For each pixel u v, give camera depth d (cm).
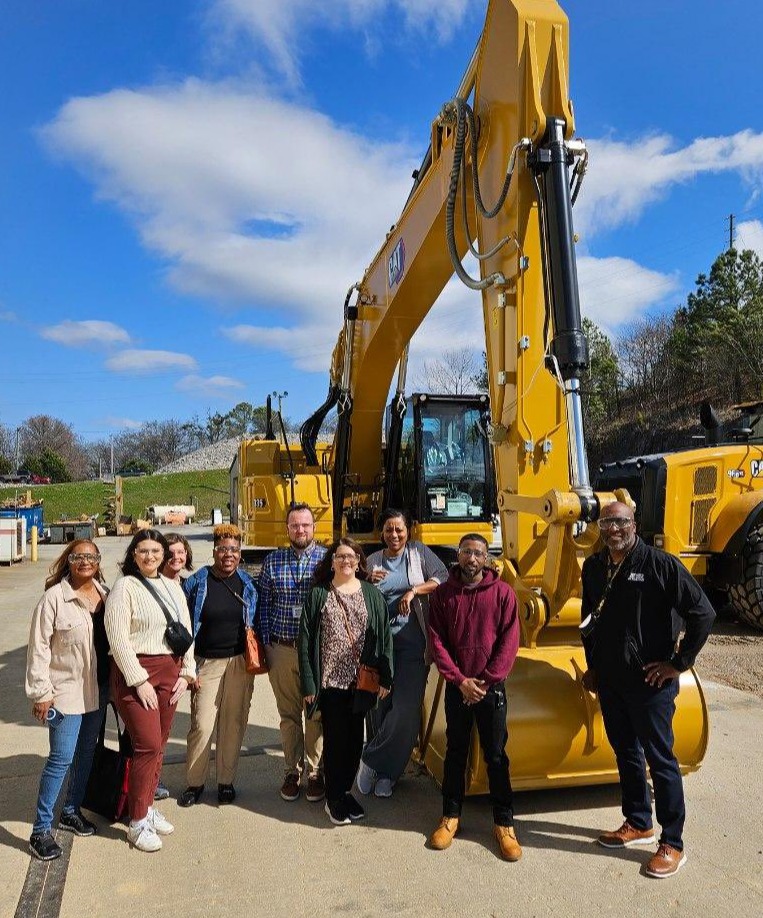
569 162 400
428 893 312
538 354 423
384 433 1025
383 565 430
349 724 380
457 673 348
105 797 378
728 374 3158
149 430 10319
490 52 462
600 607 350
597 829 368
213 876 329
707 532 850
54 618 356
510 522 426
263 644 412
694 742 397
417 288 700
